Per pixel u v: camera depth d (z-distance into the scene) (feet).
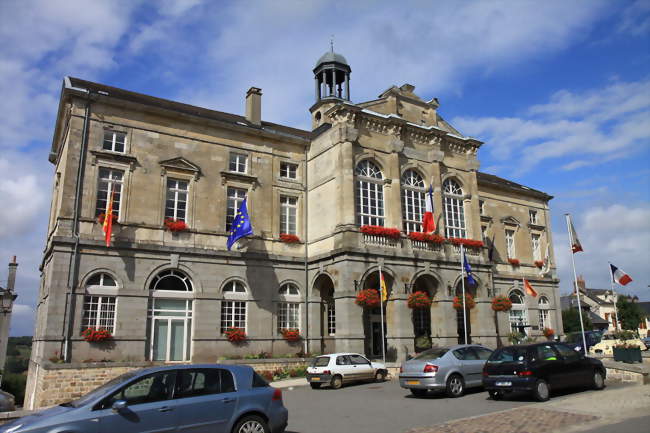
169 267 72.13
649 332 213.25
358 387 59.72
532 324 110.83
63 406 26.45
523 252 117.50
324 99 110.73
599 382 48.47
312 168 87.97
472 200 95.76
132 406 26.07
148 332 69.82
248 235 79.92
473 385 49.44
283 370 71.72
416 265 82.28
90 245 66.85
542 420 33.63
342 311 74.84
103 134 71.46
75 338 63.77
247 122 90.89
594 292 271.08
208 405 27.84
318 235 83.71
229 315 76.13
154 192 73.72
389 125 87.45
